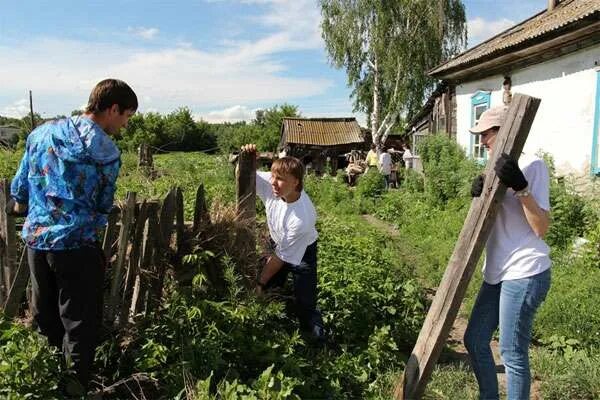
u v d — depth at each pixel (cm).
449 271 323
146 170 1307
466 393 374
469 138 1478
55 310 315
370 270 521
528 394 308
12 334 299
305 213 412
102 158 287
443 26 2680
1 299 353
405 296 512
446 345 480
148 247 377
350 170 2167
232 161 454
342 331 450
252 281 429
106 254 356
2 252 348
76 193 286
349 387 375
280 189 409
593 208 807
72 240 288
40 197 291
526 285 299
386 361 418
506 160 284
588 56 937
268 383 305
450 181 1213
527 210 290
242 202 441
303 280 419
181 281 401
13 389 273
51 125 295
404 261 661
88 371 306
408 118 2833
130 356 348
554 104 1048
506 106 321
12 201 333
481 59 1228
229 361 353
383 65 2733
